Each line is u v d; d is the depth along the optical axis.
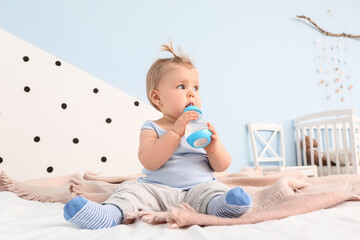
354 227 0.52
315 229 0.52
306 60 3.36
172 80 0.94
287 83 3.23
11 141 2.03
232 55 3.02
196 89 1.00
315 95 3.34
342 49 3.55
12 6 2.23
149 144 0.87
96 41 2.48
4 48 2.07
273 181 1.36
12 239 0.55
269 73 3.16
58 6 2.38
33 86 2.11
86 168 2.19
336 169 2.73
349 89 3.50
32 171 2.06
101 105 2.28
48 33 2.32
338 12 3.60
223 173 1.90
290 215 0.67
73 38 2.40
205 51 2.91
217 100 2.89
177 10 2.85
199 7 2.95
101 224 0.65
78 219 0.62
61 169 2.13
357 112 3.50
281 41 3.27
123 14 2.61
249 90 3.04
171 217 0.59
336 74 3.47
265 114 3.08
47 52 2.19
